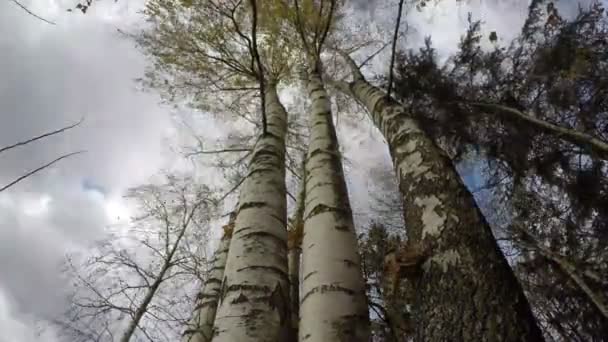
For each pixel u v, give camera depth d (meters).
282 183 3.93
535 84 6.04
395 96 7.48
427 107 7.16
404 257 2.53
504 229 6.98
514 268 6.57
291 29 8.43
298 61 8.76
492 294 2.10
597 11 5.46
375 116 4.57
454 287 2.22
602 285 5.12
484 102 6.53
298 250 5.08
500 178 6.76
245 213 3.39
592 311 5.32
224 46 8.20
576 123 5.55
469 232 2.45
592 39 5.45
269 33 8.31
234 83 8.53
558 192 5.92
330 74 9.09
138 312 6.37
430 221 2.65
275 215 3.42
